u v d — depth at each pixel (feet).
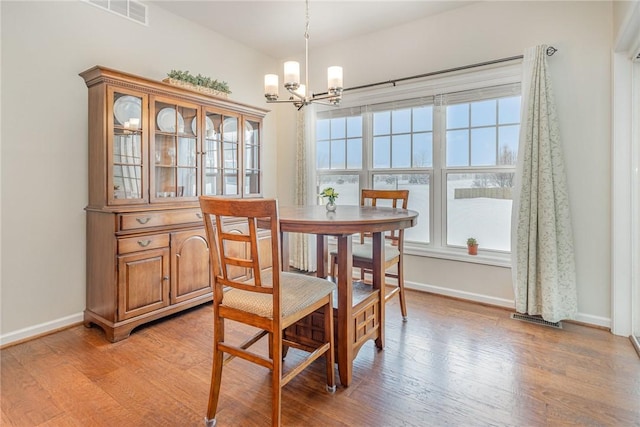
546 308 7.96
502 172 9.37
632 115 7.23
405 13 9.89
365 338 6.32
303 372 6.15
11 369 6.12
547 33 8.32
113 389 5.54
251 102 12.56
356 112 11.72
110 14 8.50
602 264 7.84
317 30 11.03
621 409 5.03
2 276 6.99
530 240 8.16
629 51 7.09
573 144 8.02
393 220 5.79
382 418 4.88
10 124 6.98
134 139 7.91
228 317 4.81
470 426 4.71
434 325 8.10
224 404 5.20
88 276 8.02
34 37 7.23
